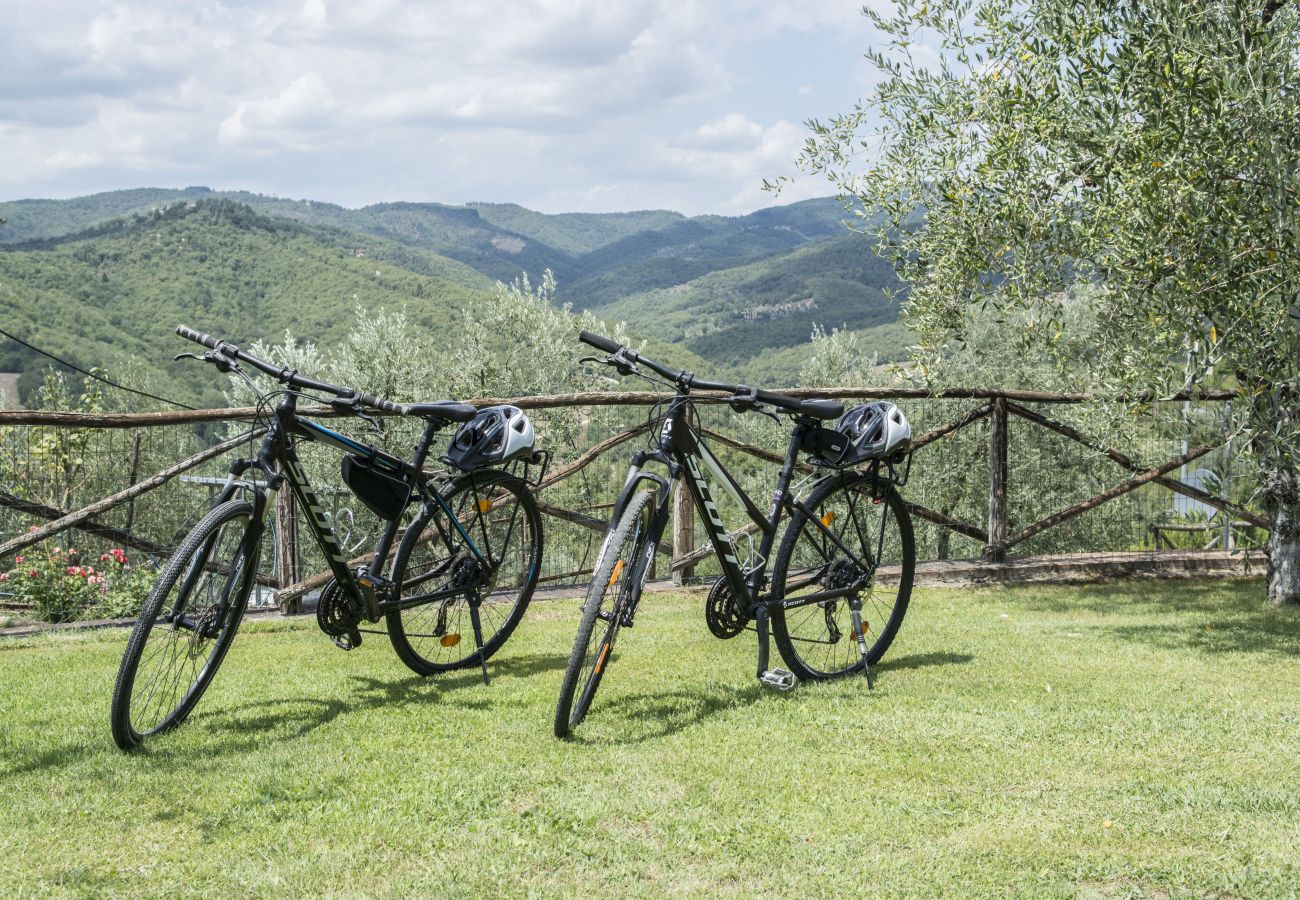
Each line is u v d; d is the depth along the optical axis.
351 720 3.69
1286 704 3.94
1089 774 3.12
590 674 3.65
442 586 4.39
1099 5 5.38
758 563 4.21
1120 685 4.23
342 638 4.15
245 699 4.00
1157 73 4.87
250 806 2.86
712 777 3.09
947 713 3.79
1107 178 5.34
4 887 2.37
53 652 4.93
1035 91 5.66
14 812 2.81
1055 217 5.65
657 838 2.66
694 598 6.52
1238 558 7.56
